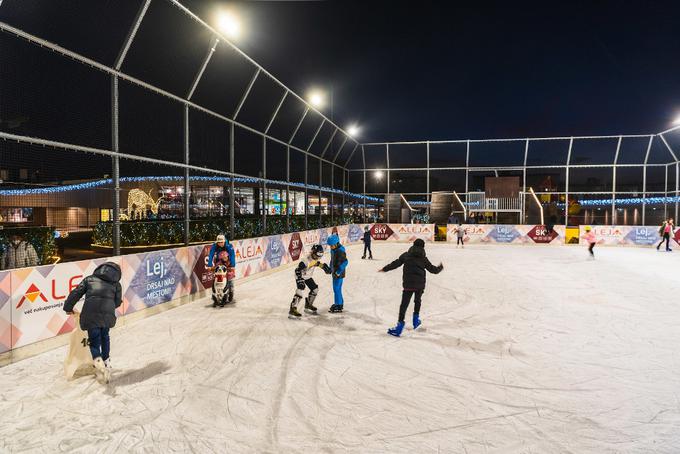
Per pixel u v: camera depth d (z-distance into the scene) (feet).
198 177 33.32
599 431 11.24
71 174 24.21
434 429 11.28
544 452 10.20
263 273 37.09
